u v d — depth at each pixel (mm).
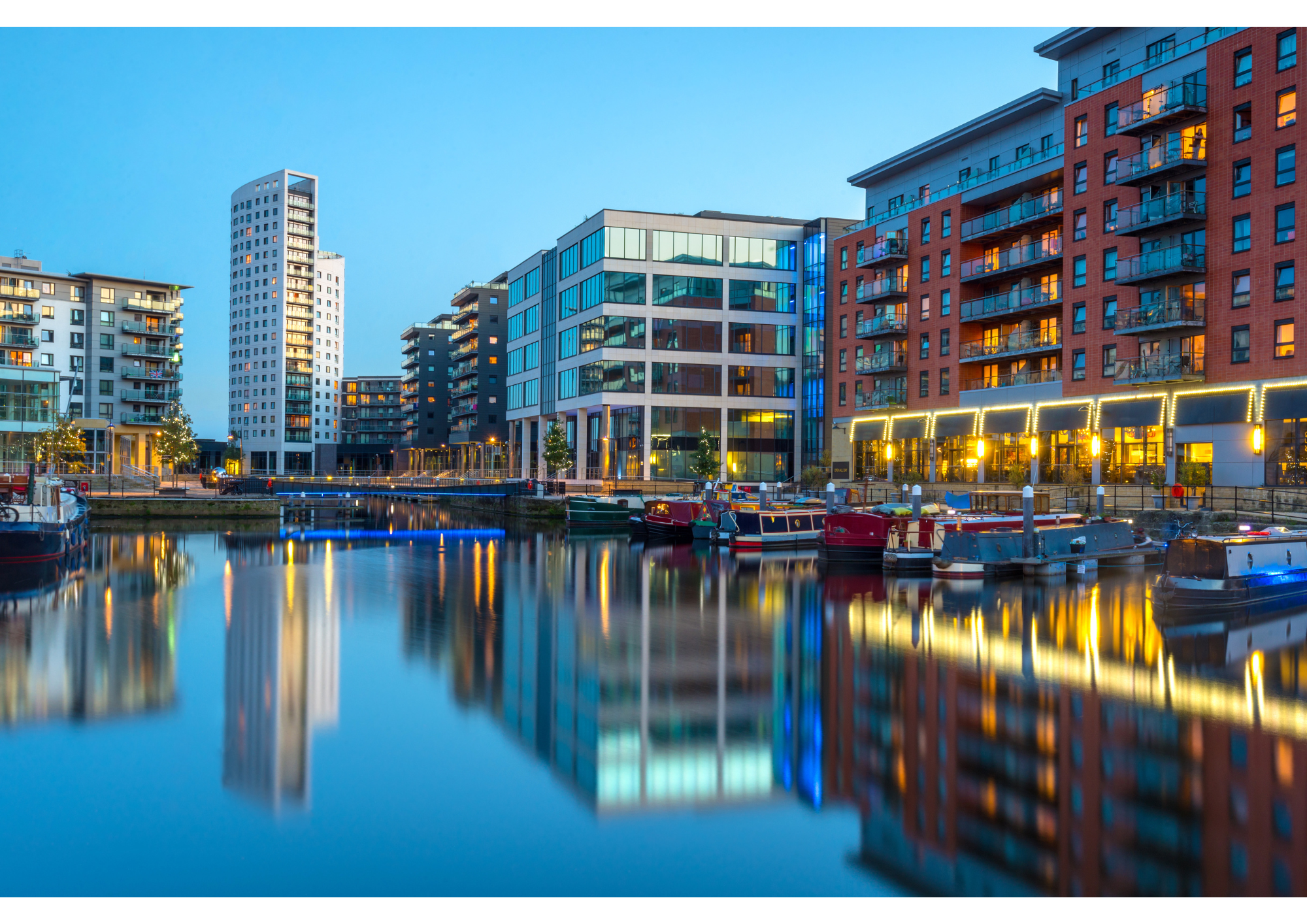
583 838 9969
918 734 13188
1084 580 29219
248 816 10562
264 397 178125
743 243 83375
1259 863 9039
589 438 91312
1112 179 49938
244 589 28188
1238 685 15508
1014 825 10031
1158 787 10961
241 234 181875
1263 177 42406
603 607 24656
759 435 83125
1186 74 46188
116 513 60750
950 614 22891
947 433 61844
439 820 10477
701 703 14969
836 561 34656
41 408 85188
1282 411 41188
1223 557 23016
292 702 15070
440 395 156375
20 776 11750
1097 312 50719
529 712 14539
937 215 63688
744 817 10484
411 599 26266
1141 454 48312
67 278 107250
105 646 19328
